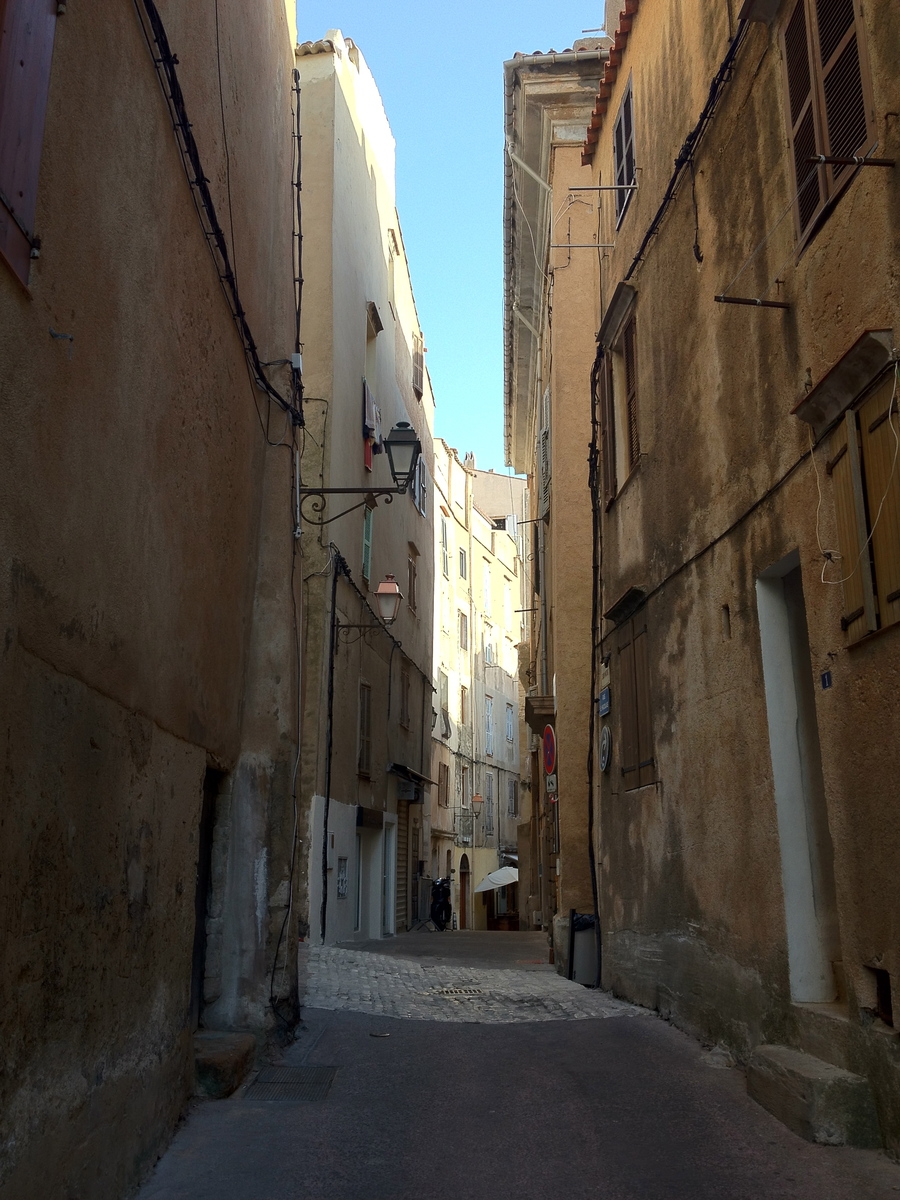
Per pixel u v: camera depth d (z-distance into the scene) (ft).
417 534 88.74
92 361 12.76
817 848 20.20
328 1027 26.43
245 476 23.62
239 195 22.76
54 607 11.55
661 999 28.27
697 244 26.08
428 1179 15.38
